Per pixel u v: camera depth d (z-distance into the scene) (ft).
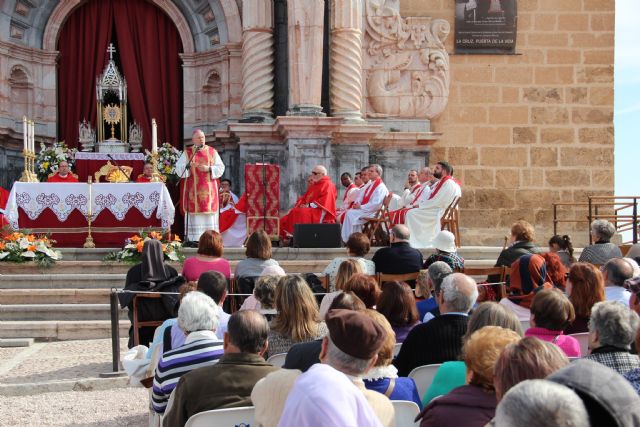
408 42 62.49
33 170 53.47
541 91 64.08
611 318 14.51
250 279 30.09
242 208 51.52
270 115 60.64
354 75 60.13
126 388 29.12
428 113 62.59
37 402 27.20
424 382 17.80
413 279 31.81
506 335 12.92
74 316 39.83
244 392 15.56
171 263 44.91
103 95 62.13
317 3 58.39
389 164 61.67
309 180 52.11
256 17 60.23
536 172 64.13
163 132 65.31
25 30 63.21
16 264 42.80
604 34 64.49
